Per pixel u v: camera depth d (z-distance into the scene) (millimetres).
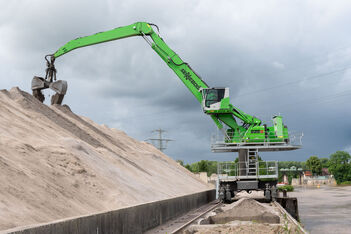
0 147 16219
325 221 23859
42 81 36812
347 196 54469
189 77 32406
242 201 16359
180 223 17438
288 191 76750
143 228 14289
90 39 35562
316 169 157500
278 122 28984
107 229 10578
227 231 11172
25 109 29719
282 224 12219
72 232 8383
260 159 33469
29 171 15258
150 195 25938
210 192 36250
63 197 15000
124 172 28109
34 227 6918
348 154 135625
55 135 25719
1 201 10820
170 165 53656
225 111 29266
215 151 30656
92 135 36812
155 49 33219
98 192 19016
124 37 34656
